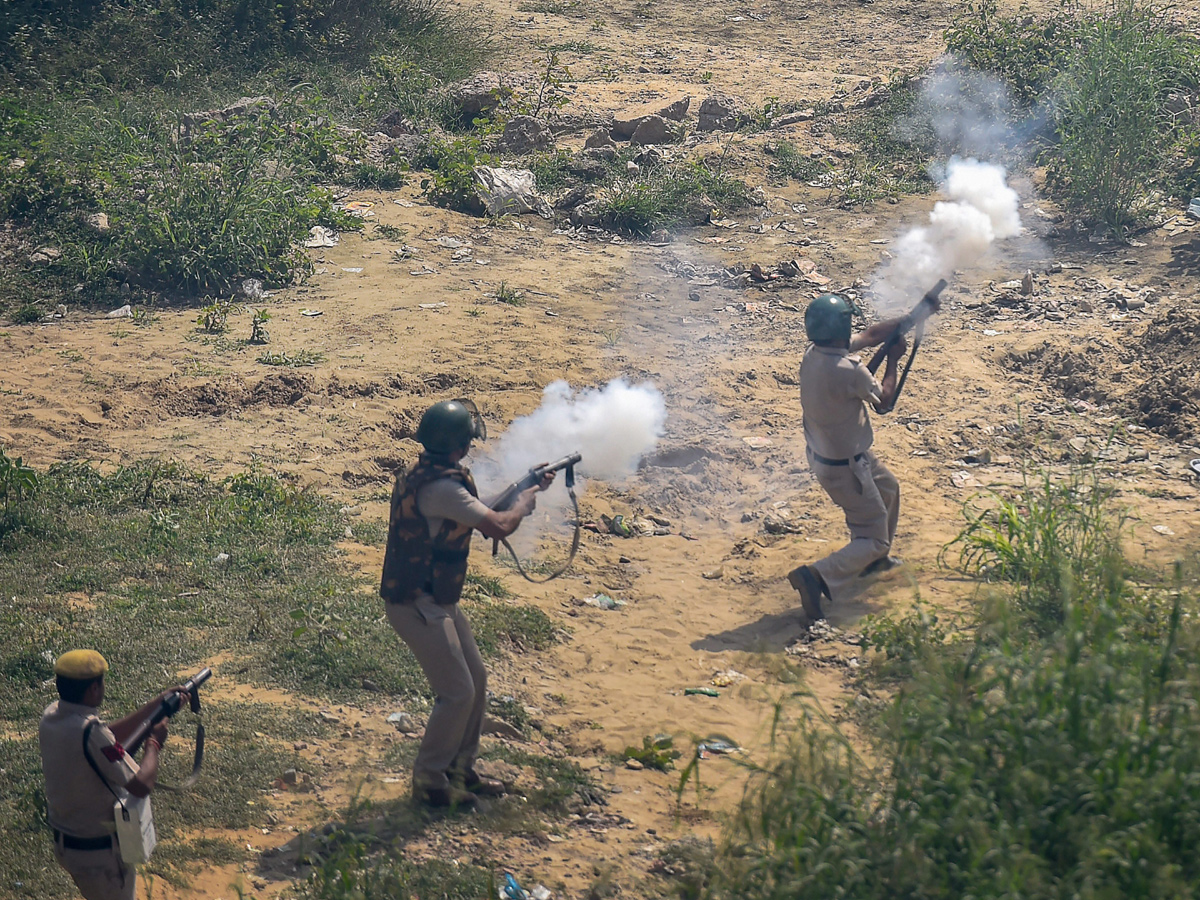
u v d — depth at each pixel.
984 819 15.49
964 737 16.66
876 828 16.23
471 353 47.00
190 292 54.44
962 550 31.75
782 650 28.56
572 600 31.38
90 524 32.72
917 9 109.12
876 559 30.11
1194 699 17.30
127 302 52.97
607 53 97.44
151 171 61.44
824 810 16.56
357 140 70.44
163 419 41.59
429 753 21.12
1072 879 14.52
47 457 37.75
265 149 64.31
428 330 49.31
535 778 22.72
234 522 33.25
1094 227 60.19
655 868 19.97
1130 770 15.81
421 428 20.78
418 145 71.69
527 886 19.31
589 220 64.31
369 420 41.19
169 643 26.75
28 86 77.06
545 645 28.58
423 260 58.38
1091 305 51.25
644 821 21.67
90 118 70.75
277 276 55.19
